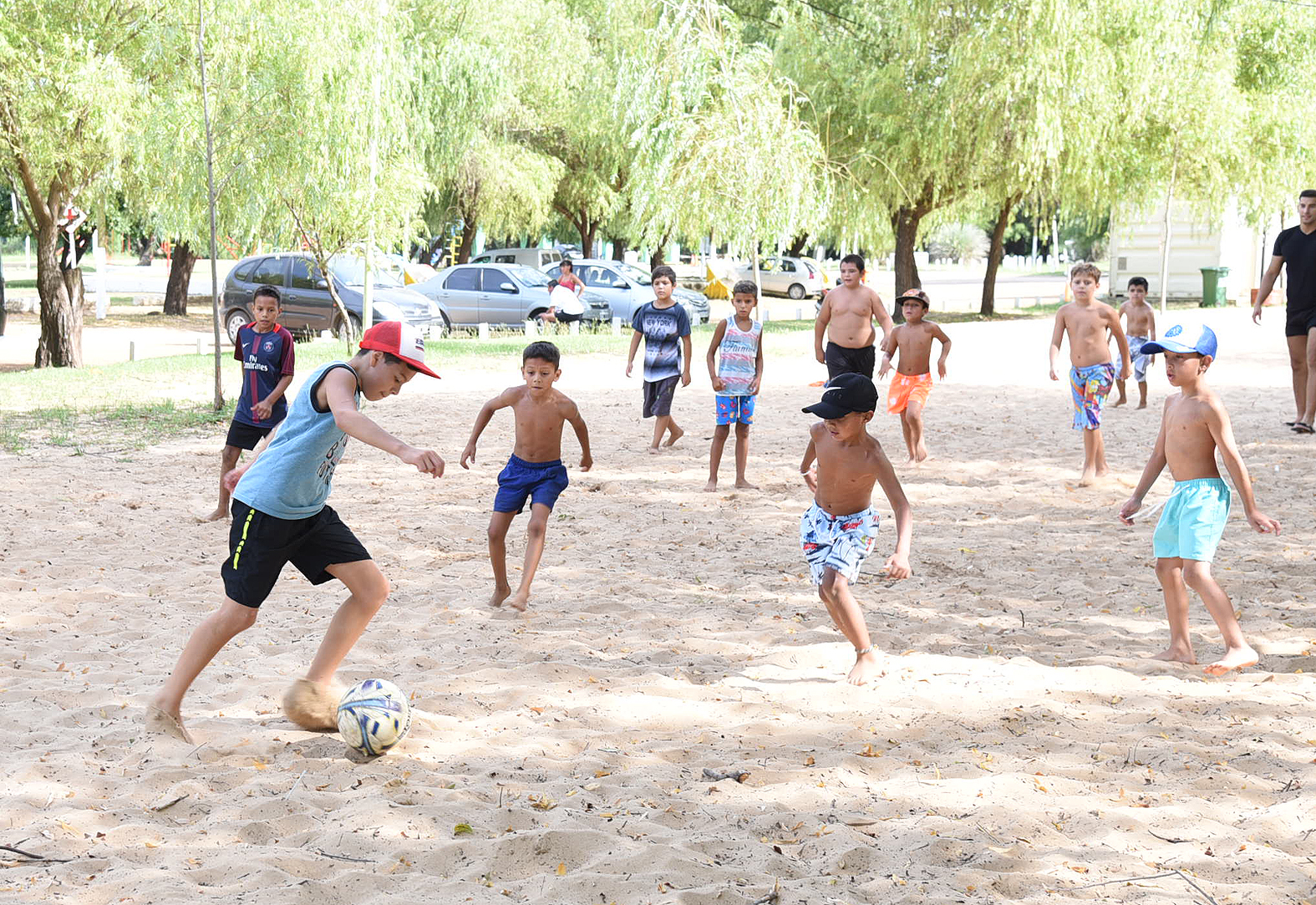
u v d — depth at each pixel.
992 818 4.25
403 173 24.78
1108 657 6.26
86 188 21.17
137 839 4.02
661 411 13.02
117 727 5.11
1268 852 3.99
